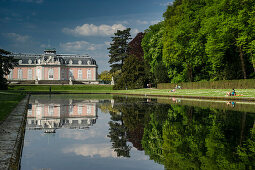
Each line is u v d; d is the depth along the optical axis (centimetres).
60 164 658
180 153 739
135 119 1452
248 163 635
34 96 4516
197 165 627
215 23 3491
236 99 2730
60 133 1069
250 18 3061
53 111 1952
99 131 1108
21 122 1123
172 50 4597
